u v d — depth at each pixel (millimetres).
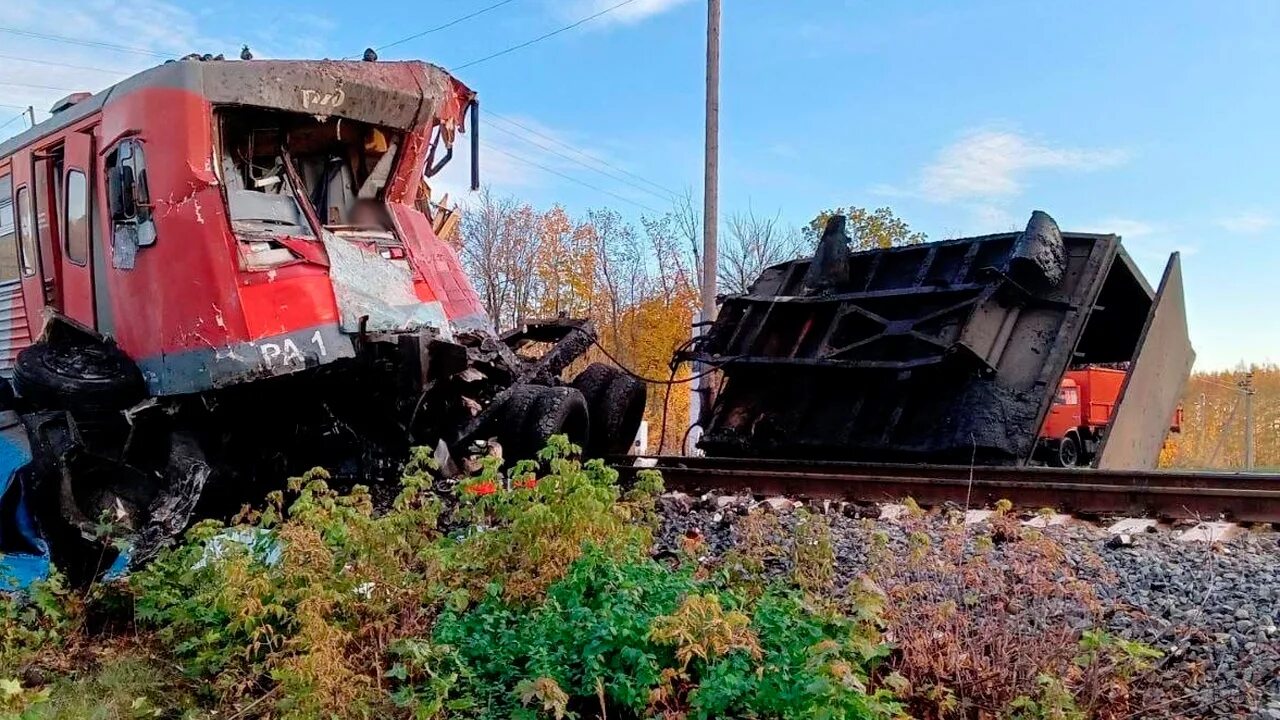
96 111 8805
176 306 7887
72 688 5297
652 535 6789
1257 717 4199
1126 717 4453
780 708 4309
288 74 8398
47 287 9375
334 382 8281
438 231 11180
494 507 6277
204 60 8391
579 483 5715
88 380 7777
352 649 5277
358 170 9188
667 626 4512
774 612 4914
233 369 7676
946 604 5035
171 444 7961
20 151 9938
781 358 11672
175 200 7930
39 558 6895
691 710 4492
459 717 4641
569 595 5191
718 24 17719
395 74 9102
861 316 11602
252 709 5043
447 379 8328
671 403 36688
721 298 12930
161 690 5418
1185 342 12000
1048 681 4496
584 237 48250
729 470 9766
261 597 5473
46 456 7012
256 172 8477
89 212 8781
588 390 10969
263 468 8664
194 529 6535
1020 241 10477
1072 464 17938
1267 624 5004
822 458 11492
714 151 17562
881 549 5832
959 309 10555
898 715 4469
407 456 8742
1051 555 5559
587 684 4605
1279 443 84125
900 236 36938
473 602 5664
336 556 5734
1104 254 10586
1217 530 6969
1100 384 18422
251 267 7883
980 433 10086
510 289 49625
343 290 8297
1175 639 4992
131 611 6586
